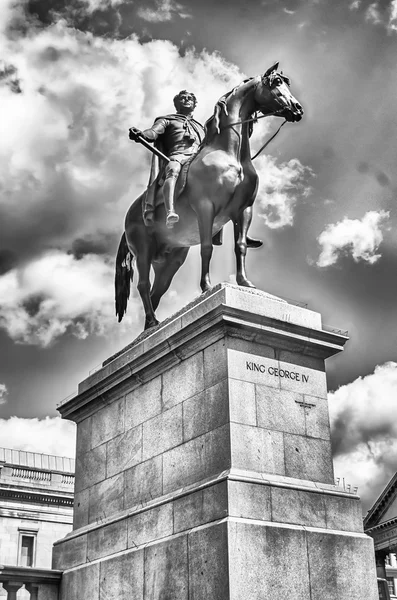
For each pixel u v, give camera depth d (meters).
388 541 34.88
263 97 8.66
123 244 10.45
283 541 6.66
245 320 7.39
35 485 34.56
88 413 9.35
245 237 8.67
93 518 8.67
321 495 7.14
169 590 6.95
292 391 7.54
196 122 9.81
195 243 9.41
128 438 8.45
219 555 6.45
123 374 8.61
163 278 10.10
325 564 6.81
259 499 6.76
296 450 7.32
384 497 35.59
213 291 7.91
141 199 9.71
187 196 8.65
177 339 7.82
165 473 7.71
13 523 33.72
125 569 7.63
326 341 7.84
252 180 8.69
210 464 7.15
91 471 8.97
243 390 7.25
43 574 8.61
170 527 7.23
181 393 7.79
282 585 6.50
